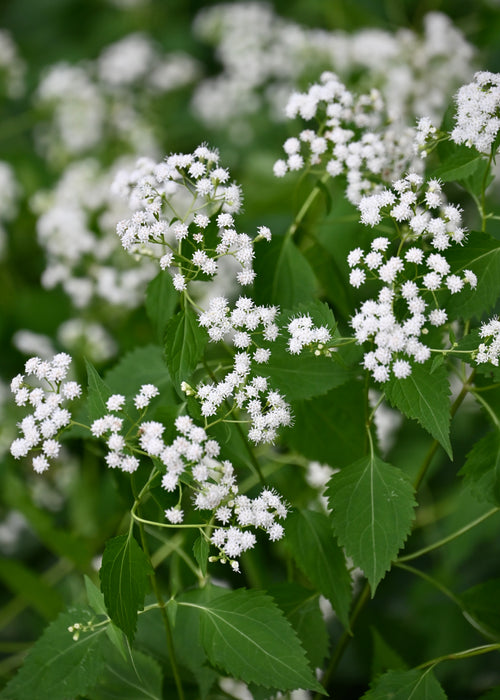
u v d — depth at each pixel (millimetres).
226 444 686
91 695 679
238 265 812
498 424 658
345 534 626
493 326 609
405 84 909
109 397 612
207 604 640
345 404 715
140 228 625
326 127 728
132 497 699
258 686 671
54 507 905
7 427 861
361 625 802
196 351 620
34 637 873
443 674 803
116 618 609
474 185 671
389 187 702
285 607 687
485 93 632
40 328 992
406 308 617
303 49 1066
